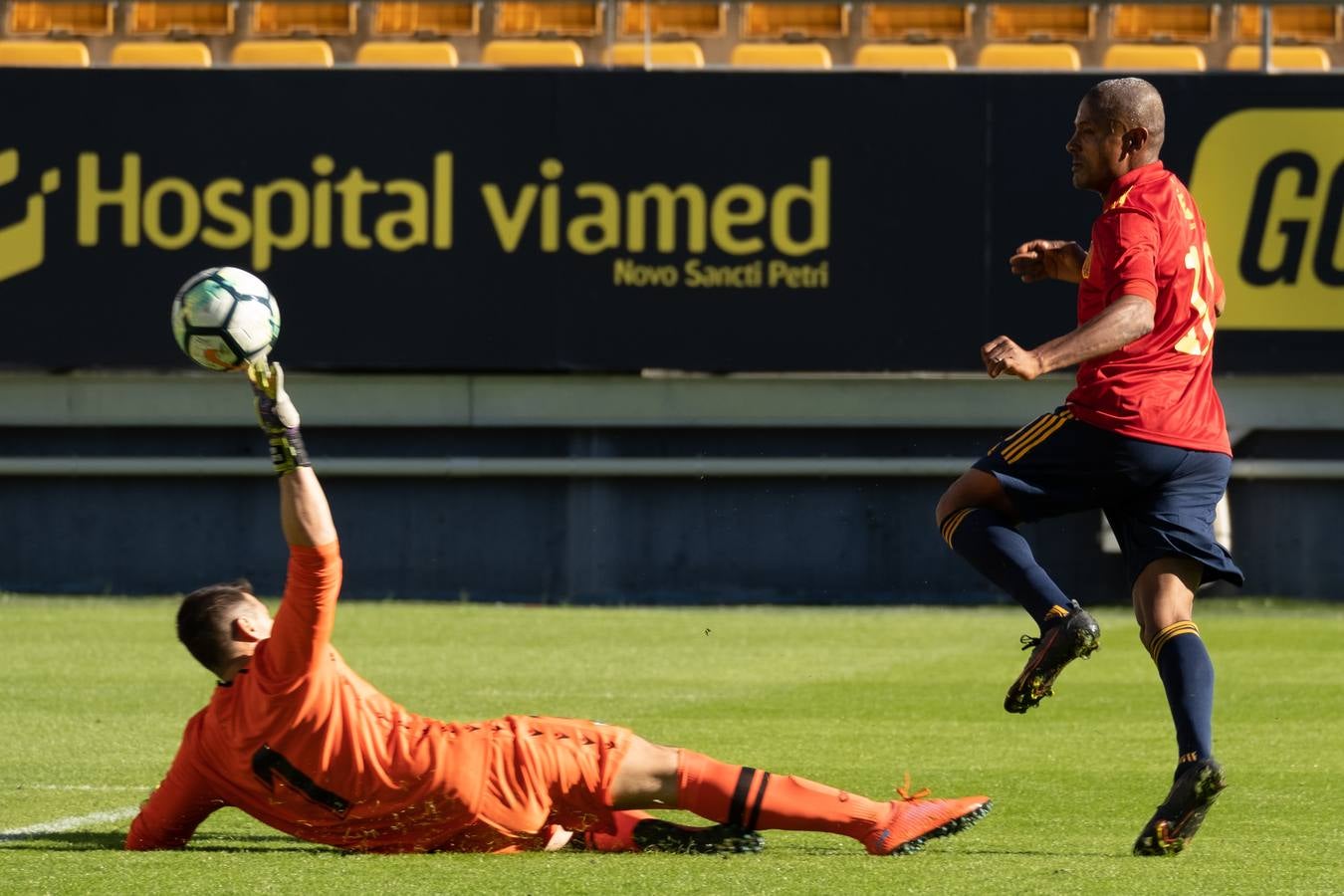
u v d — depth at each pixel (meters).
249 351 13.38
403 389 45.03
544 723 14.12
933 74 44.06
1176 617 15.21
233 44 51.06
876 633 37.88
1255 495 44.47
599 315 44.44
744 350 44.31
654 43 50.88
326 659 13.43
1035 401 44.44
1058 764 21.03
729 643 35.81
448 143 44.41
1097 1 46.03
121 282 44.41
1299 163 43.38
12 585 45.16
